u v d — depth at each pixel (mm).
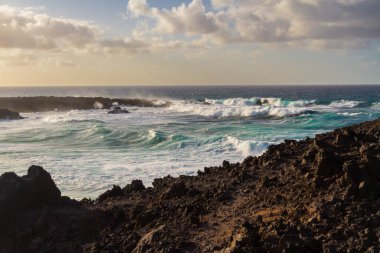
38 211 11703
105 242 10195
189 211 10570
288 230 7383
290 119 53875
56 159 28578
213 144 32781
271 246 7070
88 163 26828
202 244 8547
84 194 19688
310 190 9344
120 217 11633
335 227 7398
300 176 10719
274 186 10805
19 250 10758
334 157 9945
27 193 11797
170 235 9211
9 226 11180
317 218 7758
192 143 33625
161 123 52219
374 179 8750
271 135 37250
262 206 9680
